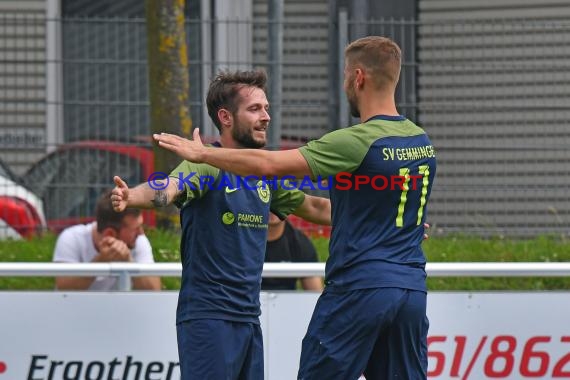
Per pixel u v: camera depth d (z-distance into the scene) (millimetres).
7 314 19438
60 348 19516
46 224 31469
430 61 33094
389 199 16562
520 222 32250
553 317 19781
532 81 32969
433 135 33031
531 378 19812
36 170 31969
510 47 33125
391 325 16688
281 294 19688
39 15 36031
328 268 16938
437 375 19781
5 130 32969
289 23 32531
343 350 16594
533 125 32844
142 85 32781
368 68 16828
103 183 31922
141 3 46188
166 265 19625
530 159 32750
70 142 32312
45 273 19391
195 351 17547
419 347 16984
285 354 19688
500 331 19781
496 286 28094
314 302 19672
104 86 32875
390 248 16641
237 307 17688
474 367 19797
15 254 29734
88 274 19469
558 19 35062
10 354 19438
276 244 23266
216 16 41344
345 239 16656
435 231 31922
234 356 17641
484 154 32938
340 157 16250
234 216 17609
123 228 22109
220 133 18328
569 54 32938
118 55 33500
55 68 32969
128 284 19641
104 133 32594
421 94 33031
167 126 31969
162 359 19609
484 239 31781
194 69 33062
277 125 32406
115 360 19562
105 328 19562
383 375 17031
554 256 30156
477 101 33062
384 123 16656
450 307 19781
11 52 33250
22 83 33156
